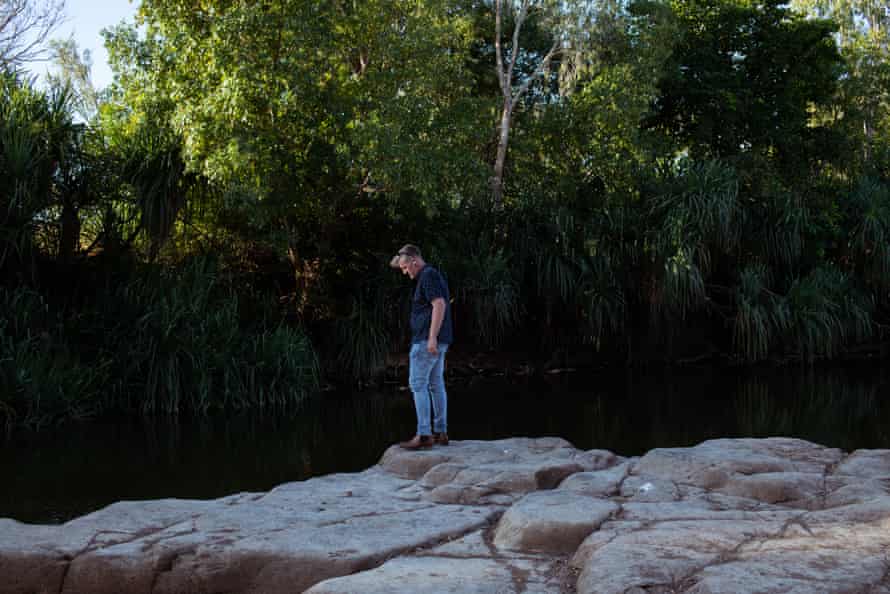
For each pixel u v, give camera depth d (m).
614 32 18.50
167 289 13.06
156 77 13.45
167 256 15.27
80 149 13.02
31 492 6.77
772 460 5.29
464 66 20.00
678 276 16.83
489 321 16.34
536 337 18.00
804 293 17.88
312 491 5.38
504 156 19.30
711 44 23.30
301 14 12.82
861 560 3.17
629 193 18.89
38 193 12.22
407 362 15.81
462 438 8.95
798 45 23.11
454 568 3.62
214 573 3.95
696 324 18.89
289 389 12.91
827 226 20.09
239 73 12.38
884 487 4.66
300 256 15.66
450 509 4.76
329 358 15.20
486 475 5.30
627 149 18.92
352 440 9.14
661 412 10.84
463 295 16.05
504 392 13.67
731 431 9.19
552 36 19.94
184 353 12.15
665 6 18.81
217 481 7.11
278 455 8.30
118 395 11.95
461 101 16.17
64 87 13.05
